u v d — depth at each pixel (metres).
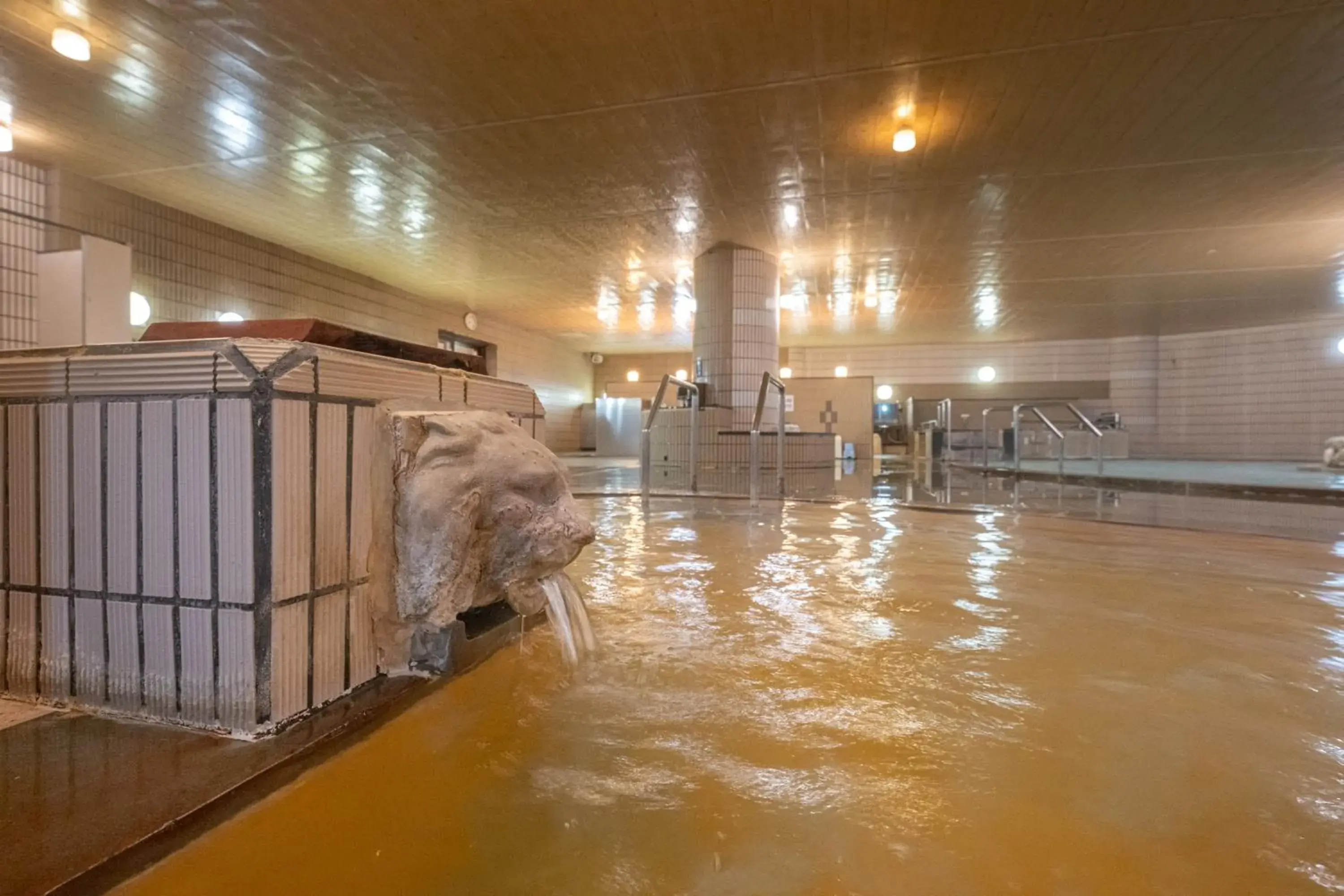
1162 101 4.29
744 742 1.25
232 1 3.38
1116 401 14.55
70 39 3.61
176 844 0.94
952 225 6.86
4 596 1.41
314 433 1.32
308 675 1.31
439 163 5.32
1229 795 1.07
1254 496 6.23
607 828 0.98
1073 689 1.51
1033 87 4.11
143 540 1.29
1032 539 3.68
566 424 15.56
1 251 5.16
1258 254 7.88
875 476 8.87
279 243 7.55
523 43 3.71
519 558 1.71
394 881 0.86
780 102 4.31
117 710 1.32
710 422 8.06
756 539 3.64
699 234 7.23
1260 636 1.92
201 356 1.23
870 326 13.23
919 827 0.98
